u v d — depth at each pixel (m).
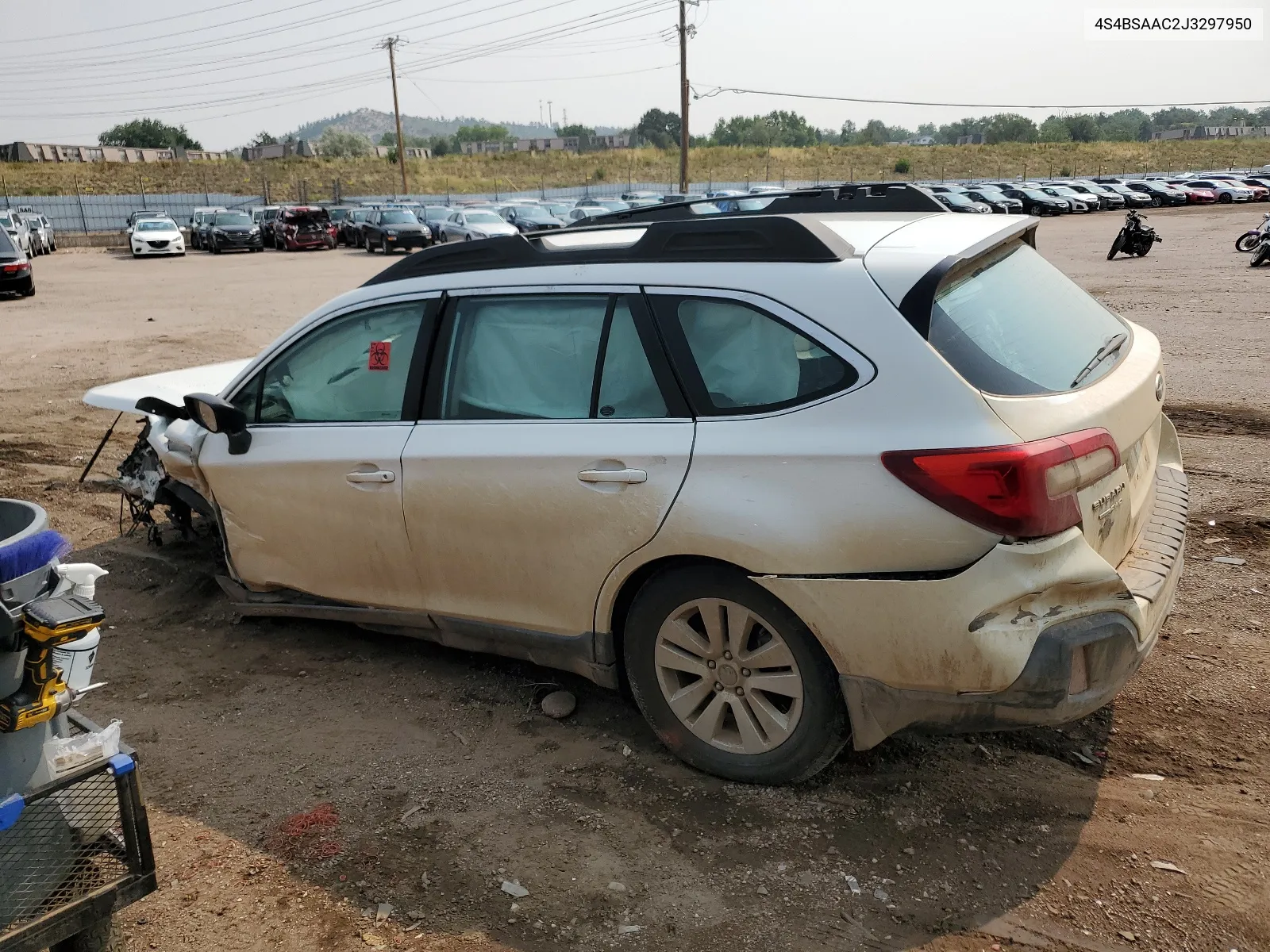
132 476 5.42
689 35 47.22
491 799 3.23
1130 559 3.15
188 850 3.01
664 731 3.33
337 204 57.03
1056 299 3.42
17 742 2.11
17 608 2.05
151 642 4.50
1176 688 3.77
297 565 4.11
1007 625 2.67
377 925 2.68
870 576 2.78
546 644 3.52
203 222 38.91
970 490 2.62
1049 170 88.94
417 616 3.83
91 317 16.78
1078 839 2.93
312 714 3.83
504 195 63.34
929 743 3.45
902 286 2.86
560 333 3.41
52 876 2.13
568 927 2.65
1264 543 5.13
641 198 39.72
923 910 2.67
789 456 2.86
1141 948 2.52
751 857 2.89
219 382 5.34
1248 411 7.84
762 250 3.13
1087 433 2.79
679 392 3.13
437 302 3.71
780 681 3.04
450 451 3.52
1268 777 3.21
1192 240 28.53
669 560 3.16
